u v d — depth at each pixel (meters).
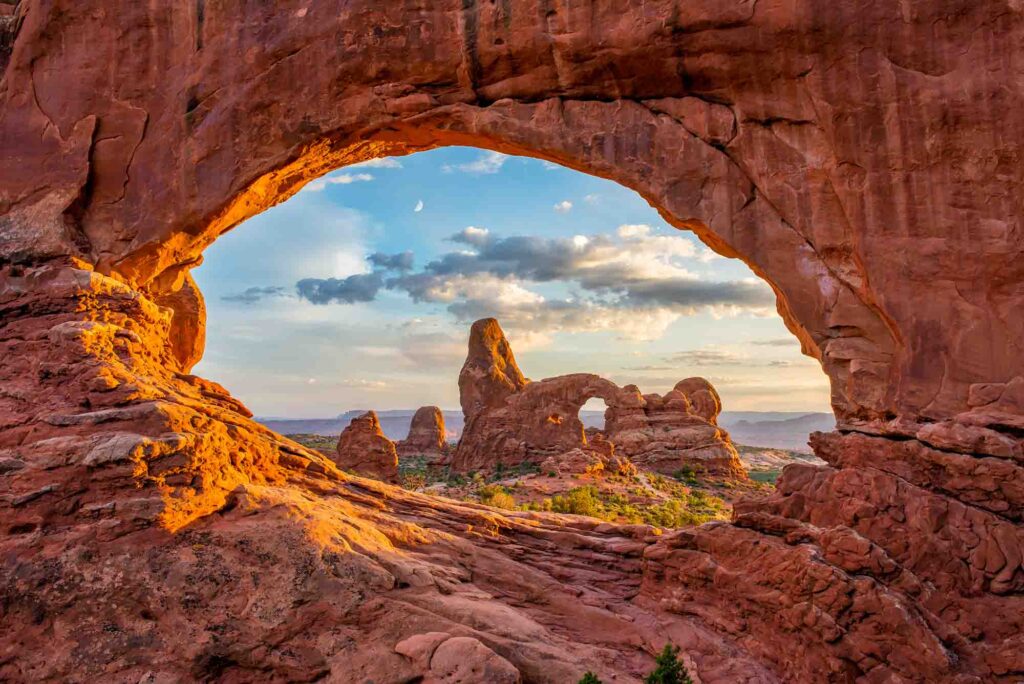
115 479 10.99
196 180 14.88
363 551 11.62
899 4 11.62
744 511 13.05
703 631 12.58
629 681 10.41
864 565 10.58
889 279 11.62
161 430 11.67
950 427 10.66
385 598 10.66
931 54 11.51
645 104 13.38
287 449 14.98
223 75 14.88
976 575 10.04
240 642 9.74
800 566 11.19
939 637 9.94
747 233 12.59
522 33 13.52
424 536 13.57
